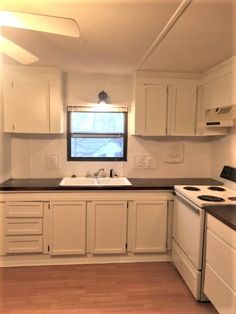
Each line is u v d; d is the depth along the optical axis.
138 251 3.11
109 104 3.52
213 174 3.57
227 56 2.63
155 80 3.27
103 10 1.68
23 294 2.48
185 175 3.65
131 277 2.81
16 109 3.13
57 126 3.20
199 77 3.33
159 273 2.90
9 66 3.07
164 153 3.63
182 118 3.34
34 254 3.03
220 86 2.87
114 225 3.06
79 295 2.48
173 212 3.09
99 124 3.55
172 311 2.27
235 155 3.04
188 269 2.58
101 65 3.05
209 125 2.88
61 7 1.64
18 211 2.93
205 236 2.33
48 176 3.51
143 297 2.46
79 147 3.55
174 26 1.92
